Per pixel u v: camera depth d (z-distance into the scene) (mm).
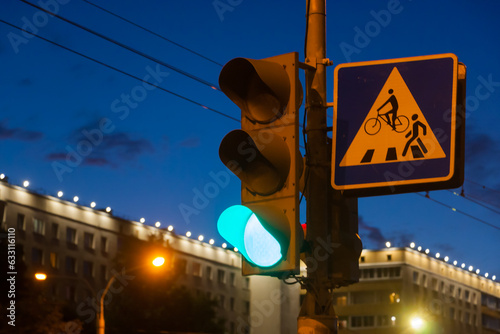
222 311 72562
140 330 48594
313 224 5656
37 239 59562
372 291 78562
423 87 5426
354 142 5473
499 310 92438
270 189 5215
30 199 59406
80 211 63281
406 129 5398
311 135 5816
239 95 5402
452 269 85250
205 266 72562
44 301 39281
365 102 5504
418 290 79375
